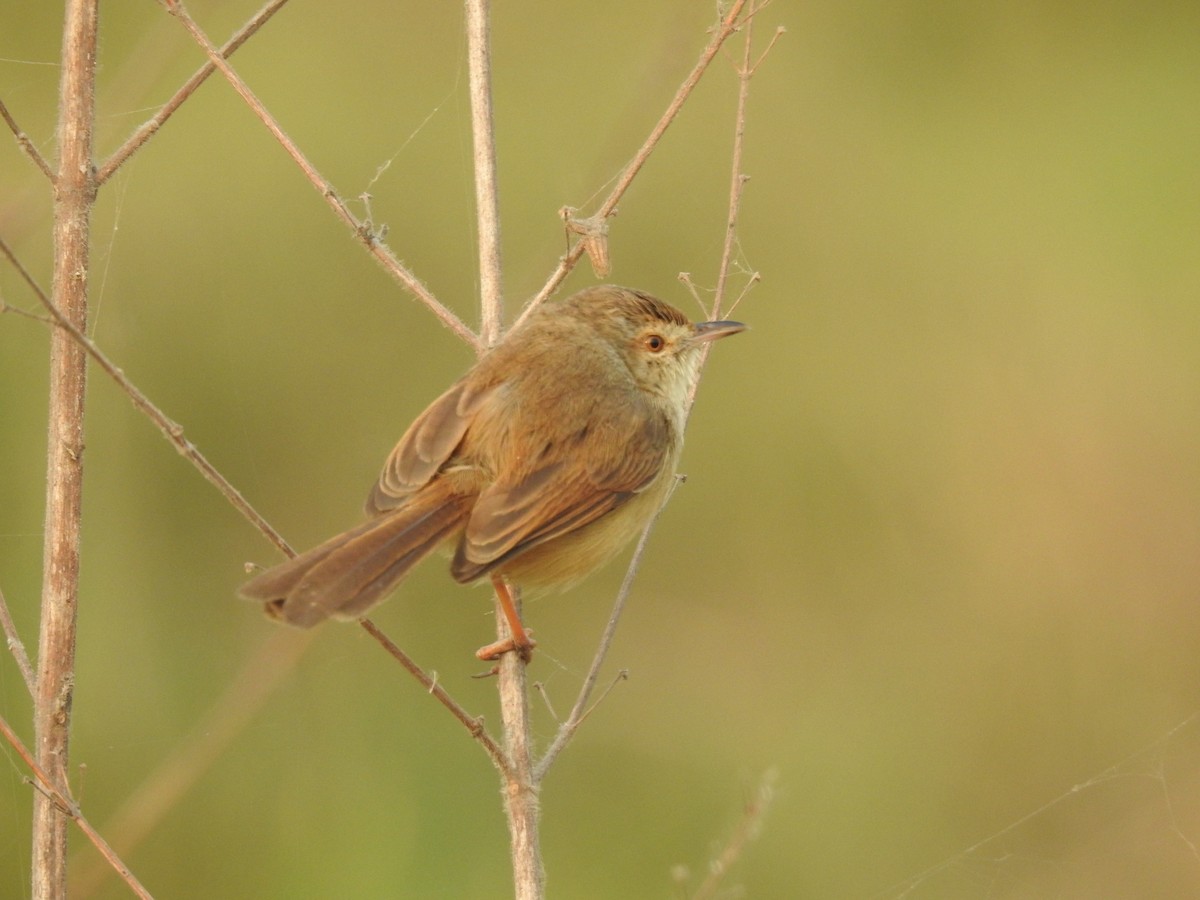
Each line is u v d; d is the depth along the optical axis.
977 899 11.77
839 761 12.56
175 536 12.27
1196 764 12.58
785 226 15.00
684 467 14.30
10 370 11.50
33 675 7.32
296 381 13.19
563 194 14.34
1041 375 14.70
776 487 14.27
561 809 12.05
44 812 7.10
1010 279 15.09
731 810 12.07
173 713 11.29
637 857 11.78
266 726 11.49
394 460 8.05
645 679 12.92
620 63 15.31
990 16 16.98
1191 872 11.92
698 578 13.77
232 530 12.34
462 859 11.28
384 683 11.88
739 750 12.58
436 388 13.34
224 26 14.66
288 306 13.37
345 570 7.21
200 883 10.88
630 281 14.40
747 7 10.66
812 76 15.91
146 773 10.94
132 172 13.27
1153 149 16.22
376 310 13.52
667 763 12.45
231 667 11.59
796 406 14.50
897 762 12.56
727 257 8.66
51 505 7.37
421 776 11.53
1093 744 12.76
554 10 15.48
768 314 14.72
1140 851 12.10
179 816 11.01
